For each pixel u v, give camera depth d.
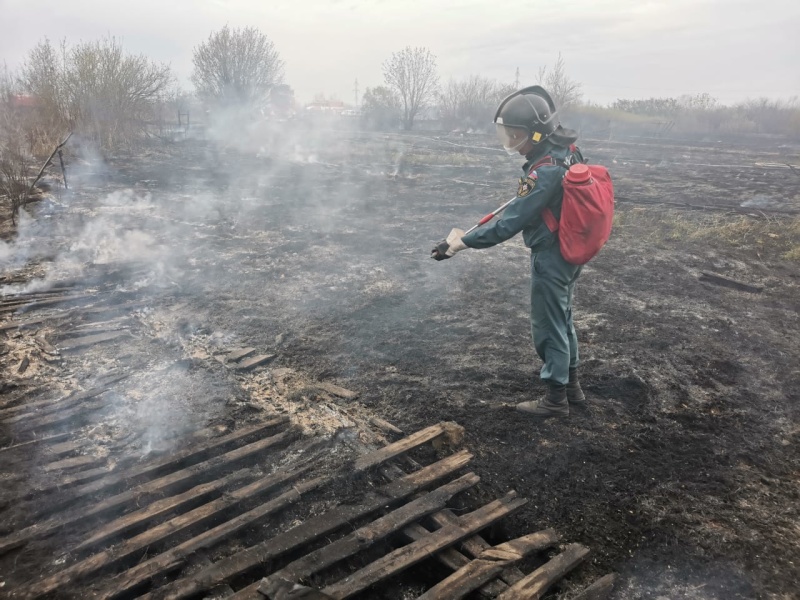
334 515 2.53
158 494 2.66
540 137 3.04
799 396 3.87
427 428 3.24
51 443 3.05
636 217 9.59
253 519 2.48
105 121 15.68
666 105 36.53
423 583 2.34
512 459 3.07
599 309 5.37
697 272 6.70
